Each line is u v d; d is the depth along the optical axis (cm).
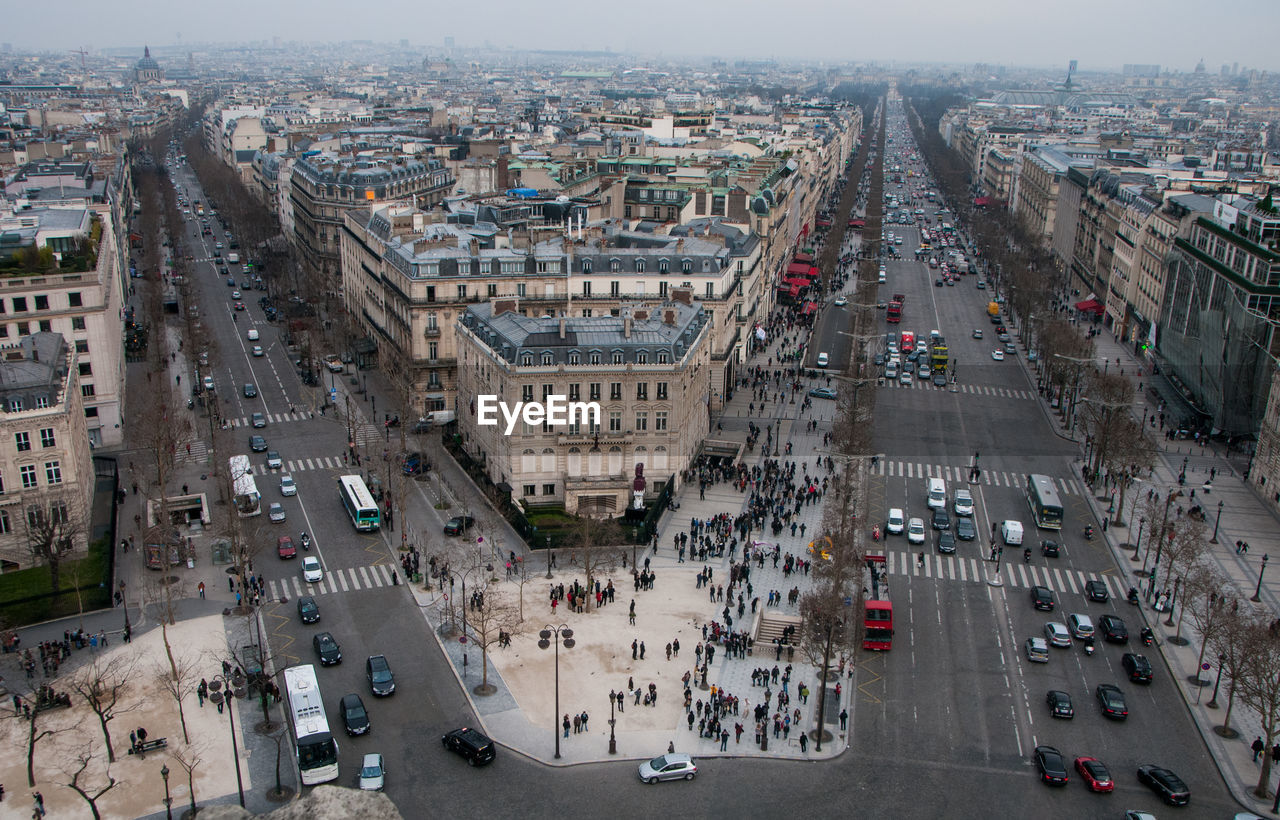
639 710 13925
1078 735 13712
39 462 17275
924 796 12388
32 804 11831
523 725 13562
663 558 18438
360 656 15088
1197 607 17112
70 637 15175
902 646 15825
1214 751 13425
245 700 14038
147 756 12800
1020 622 16688
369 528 19088
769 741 13375
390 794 12138
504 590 17025
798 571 18025
